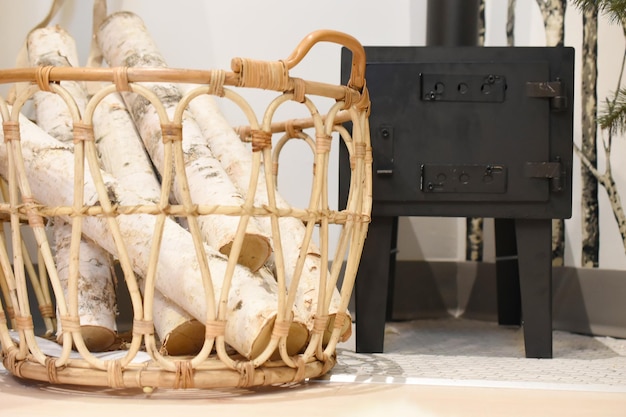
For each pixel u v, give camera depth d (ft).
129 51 5.30
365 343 4.99
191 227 3.31
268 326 3.55
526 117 4.81
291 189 6.86
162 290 3.91
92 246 4.37
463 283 7.55
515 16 7.05
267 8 6.79
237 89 6.69
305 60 6.93
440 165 4.83
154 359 3.38
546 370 4.39
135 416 3.10
